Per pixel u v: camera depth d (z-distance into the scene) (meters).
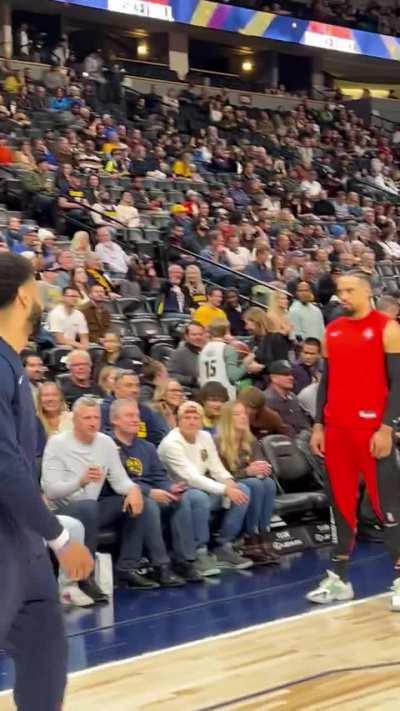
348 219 16.45
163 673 4.21
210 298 10.08
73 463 5.68
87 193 12.87
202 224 12.55
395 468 5.34
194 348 8.51
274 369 7.66
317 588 5.65
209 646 4.61
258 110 20.72
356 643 4.61
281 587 5.81
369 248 14.46
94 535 5.59
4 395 2.48
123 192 13.65
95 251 11.25
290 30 22.42
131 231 12.30
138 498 5.77
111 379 6.99
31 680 2.60
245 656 4.43
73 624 5.08
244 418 6.56
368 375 5.24
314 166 19.11
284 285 11.57
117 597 5.63
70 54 19.81
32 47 19.61
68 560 2.59
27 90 16.25
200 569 6.11
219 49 24.66
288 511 6.85
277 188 16.89
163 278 11.40
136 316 10.00
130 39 22.98
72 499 5.67
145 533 5.88
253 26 21.75
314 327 9.98
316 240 14.41
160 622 5.08
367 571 6.17
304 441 7.41
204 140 17.91
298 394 8.23
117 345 8.14
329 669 4.21
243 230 13.12
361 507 7.03
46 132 14.91
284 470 7.17
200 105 19.44
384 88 27.73
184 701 3.86
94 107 17.39
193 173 16.42
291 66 24.92
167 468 6.24
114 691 3.99
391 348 5.19
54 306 8.95
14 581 2.50
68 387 7.21
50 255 10.39
